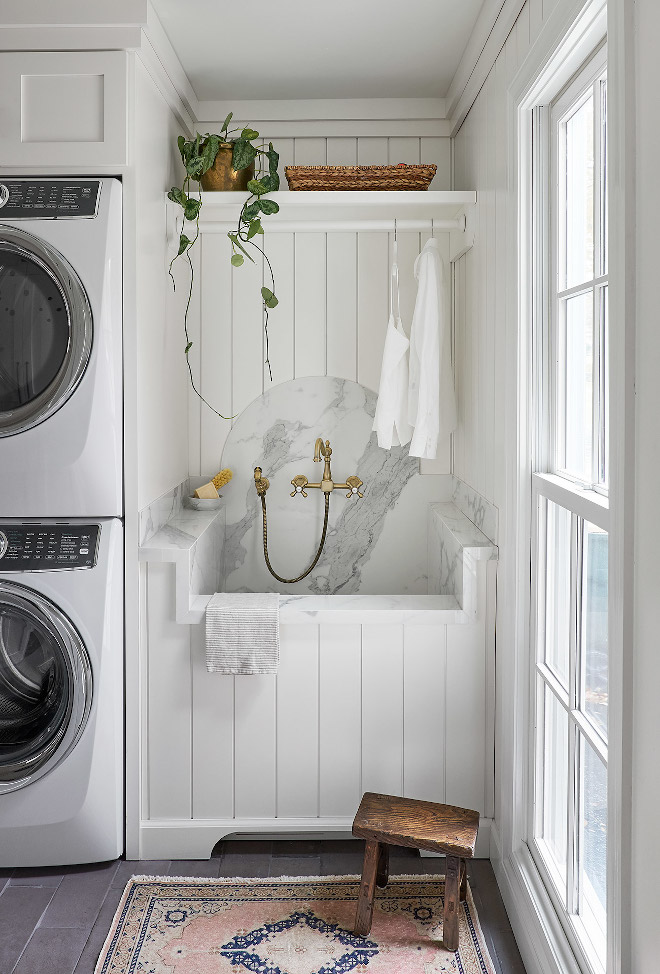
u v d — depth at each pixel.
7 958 1.99
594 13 1.54
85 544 2.33
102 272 2.28
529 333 2.09
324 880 2.31
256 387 3.24
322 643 2.44
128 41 2.26
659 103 1.16
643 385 1.24
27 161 2.30
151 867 2.41
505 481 2.26
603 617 1.67
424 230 3.15
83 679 2.31
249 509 3.30
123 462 2.38
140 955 1.99
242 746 2.46
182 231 2.82
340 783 2.48
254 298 3.21
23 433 2.28
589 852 1.79
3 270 2.29
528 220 2.08
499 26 2.25
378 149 3.19
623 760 1.30
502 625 2.33
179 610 2.41
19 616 2.33
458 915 2.04
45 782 2.34
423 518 3.30
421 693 2.46
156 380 2.62
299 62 2.79
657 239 1.18
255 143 3.18
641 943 1.26
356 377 3.24
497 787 2.44
